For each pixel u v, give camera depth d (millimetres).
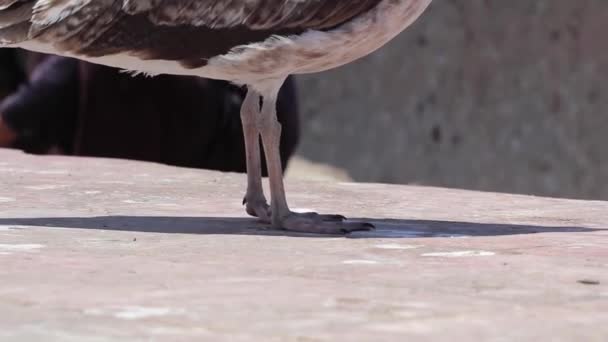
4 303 7348
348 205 13008
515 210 12758
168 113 18672
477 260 9188
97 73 18453
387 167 45312
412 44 45094
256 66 10961
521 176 42062
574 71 41250
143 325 6848
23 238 10047
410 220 11766
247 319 7023
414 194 14156
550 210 12789
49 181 14148
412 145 44844
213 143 19219
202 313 7152
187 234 10492
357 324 6941
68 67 18891
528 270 8750
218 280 8180
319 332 6750
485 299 7676
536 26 42094
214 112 19000
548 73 41781
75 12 10945
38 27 10953
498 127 42844
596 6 40750
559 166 41344
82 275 8273
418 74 44969
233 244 9922
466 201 13531
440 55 44469
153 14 10930
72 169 15469
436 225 11375
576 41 41188
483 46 43344
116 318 7004
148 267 8656
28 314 7066
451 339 6637
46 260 8891
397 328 6859
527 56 42281
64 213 11680
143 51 11086
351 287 7988
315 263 8953
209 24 10898
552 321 7086
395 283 8172
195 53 11055
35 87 18891
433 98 44594
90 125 18656
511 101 42625
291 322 6965
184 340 6535
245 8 10789
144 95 18562
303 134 46969
